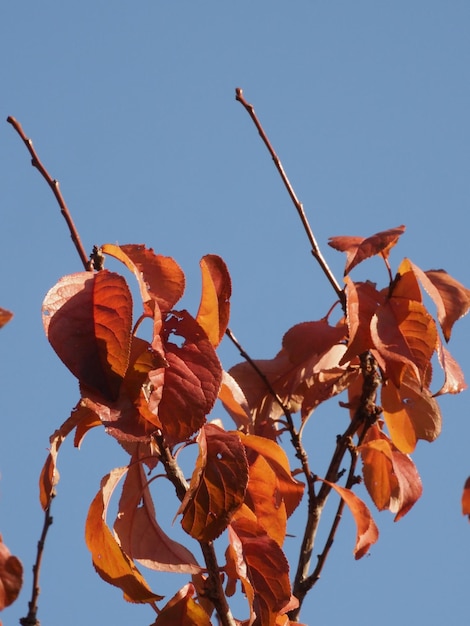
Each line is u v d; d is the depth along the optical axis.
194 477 1.67
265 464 1.78
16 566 1.56
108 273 1.66
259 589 1.73
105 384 1.63
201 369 1.67
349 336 1.85
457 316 1.85
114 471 1.71
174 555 1.72
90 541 1.70
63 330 1.64
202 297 1.71
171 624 1.70
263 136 1.86
